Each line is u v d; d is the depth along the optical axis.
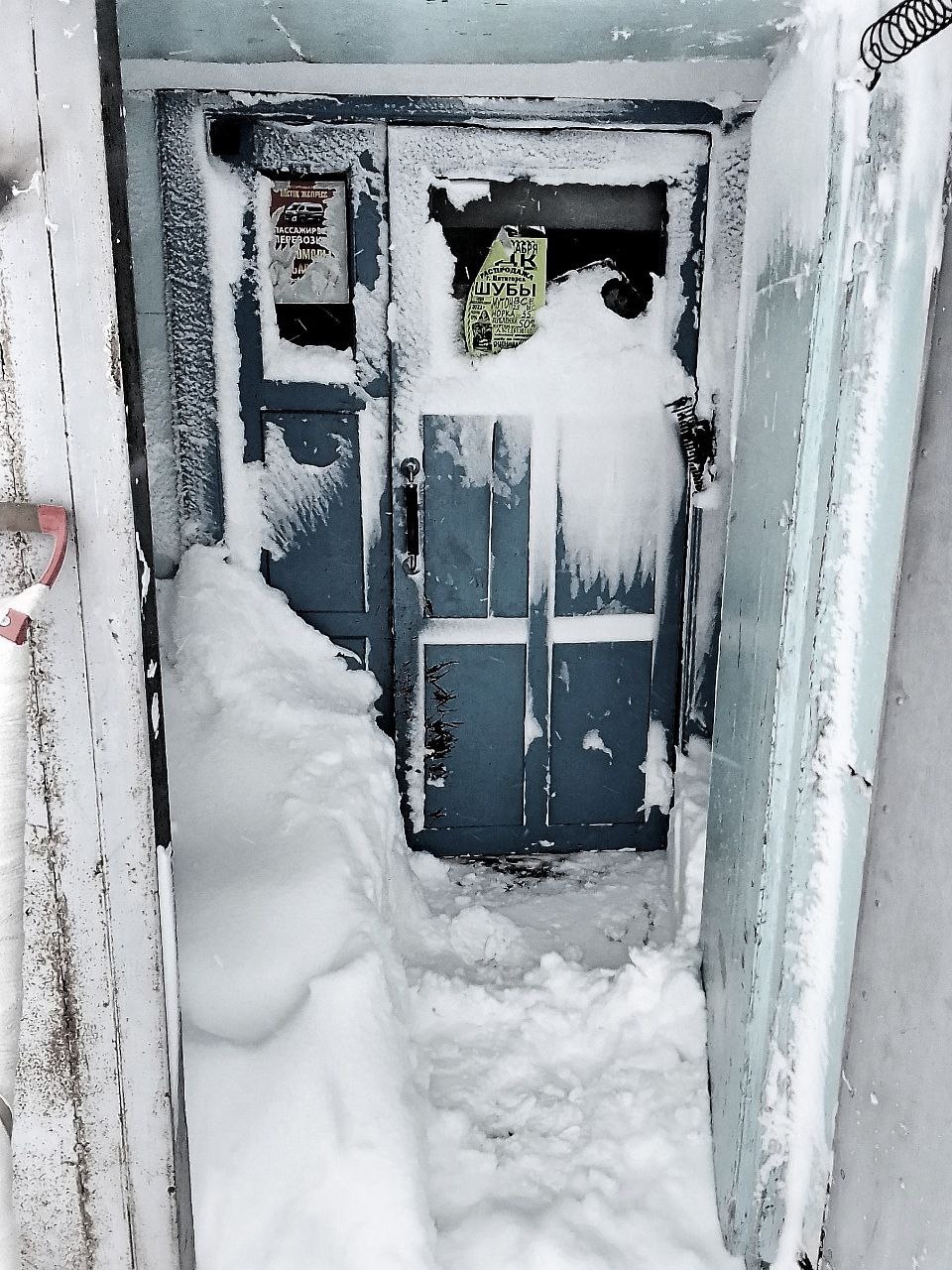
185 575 2.39
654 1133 1.81
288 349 2.33
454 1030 2.11
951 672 1.07
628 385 2.42
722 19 1.41
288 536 2.44
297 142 2.20
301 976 1.72
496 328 2.36
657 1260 1.59
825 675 1.38
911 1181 1.15
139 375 1.07
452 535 2.48
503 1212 1.66
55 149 0.98
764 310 1.53
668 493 2.50
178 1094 1.28
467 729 2.63
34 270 1.00
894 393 1.20
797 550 1.36
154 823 1.16
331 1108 1.51
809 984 1.47
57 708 1.10
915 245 1.14
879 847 1.25
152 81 2.04
